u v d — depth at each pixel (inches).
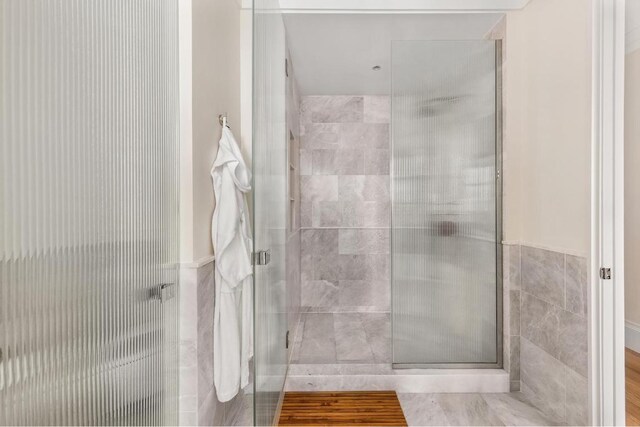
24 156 34.2
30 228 34.7
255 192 66.4
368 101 173.0
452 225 106.3
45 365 36.4
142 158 55.4
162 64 61.7
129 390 51.5
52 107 37.5
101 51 45.7
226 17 86.4
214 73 79.0
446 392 100.8
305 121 172.4
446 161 106.3
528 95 98.6
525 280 99.9
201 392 69.2
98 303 44.8
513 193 102.9
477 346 106.5
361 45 121.8
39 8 35.8
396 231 106.7
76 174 41.0
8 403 32.3
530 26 97.7
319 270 172.4
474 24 109.4
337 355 117.1
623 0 75.0
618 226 75.1
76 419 40.7
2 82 32.0
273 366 82.4
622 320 74.7
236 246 77.6
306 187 172.7
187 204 67.7
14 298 33.0
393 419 86.6
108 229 46.9
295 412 89.4
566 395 83.4
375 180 172.9
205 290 72.1
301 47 123.0
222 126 83.0
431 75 106.1
